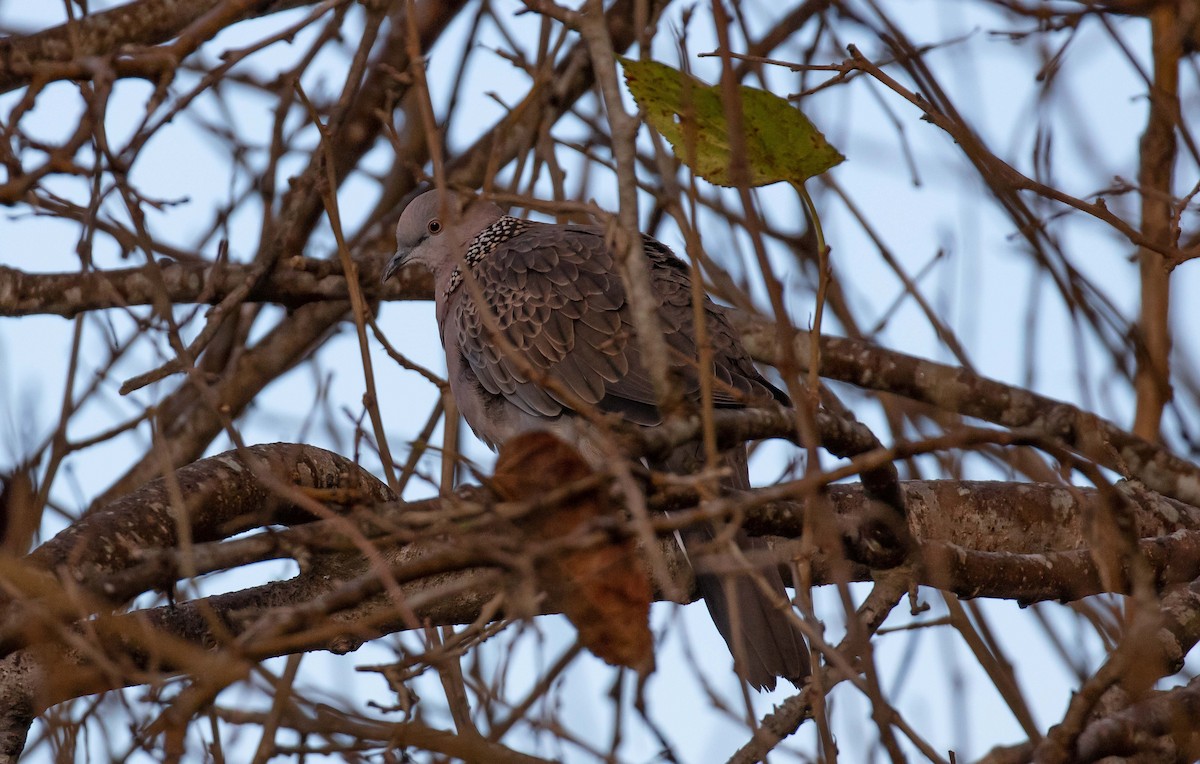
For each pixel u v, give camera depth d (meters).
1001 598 8.95
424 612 8.87
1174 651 8.41
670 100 6.99
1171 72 10.03
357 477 9.20
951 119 8.62
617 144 6.45
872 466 6.00
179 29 10.84
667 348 6.33
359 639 8.12
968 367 9.63
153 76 8.03
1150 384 9.99
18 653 8.27
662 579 5.27
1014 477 10.52
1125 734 7.25
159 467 9.80
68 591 5.92
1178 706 7.42
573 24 6.96
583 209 6.51
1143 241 8.11
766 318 11.54
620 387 10.73
